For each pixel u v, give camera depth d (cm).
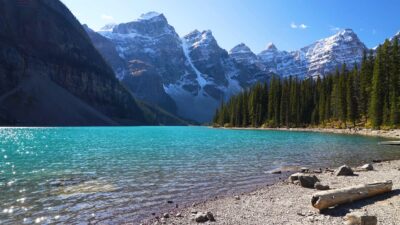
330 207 1545
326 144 5641
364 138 7212
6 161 3350
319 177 2391
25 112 17800
